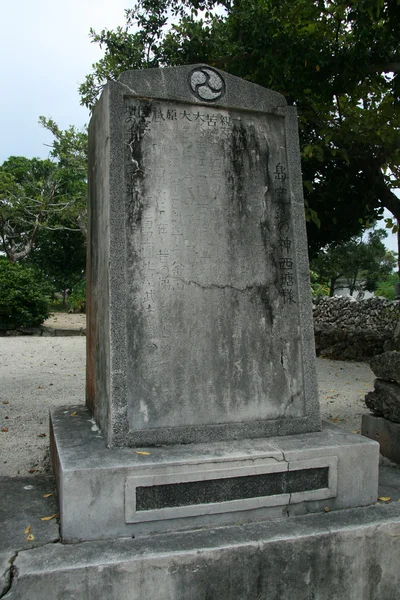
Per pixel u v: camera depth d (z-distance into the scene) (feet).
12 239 69.46
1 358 26.40
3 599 6.16
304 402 9.21
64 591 6.39
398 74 13.96
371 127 15.49
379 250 56.75
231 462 7.70
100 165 9.39
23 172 68.49
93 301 10.16
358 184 19.29
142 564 6.63
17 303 37.73
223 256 8.93
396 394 11.23
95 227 9.96
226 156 9.11
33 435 13.43
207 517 7.62
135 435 8.16
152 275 8.52
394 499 8.77
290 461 7.98
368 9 12.25
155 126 8.75
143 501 7.34
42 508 8.23
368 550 7.66
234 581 7.00
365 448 8.43
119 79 8.61
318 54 14.23
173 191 8.75
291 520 7.83
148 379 8.37
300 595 7.32
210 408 8.64
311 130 17.69
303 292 9.32
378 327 29.50
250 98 9.30
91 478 7.12
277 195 9.37
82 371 23.20
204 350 8.68
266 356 9.04
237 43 15.60
